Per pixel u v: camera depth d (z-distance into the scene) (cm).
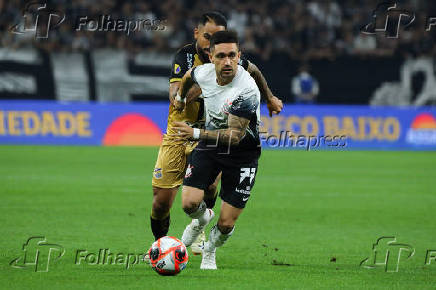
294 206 2394
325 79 4922
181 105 1484
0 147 4334
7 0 4791
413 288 1238
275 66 4872
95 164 3569
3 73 4550
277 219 2120
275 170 3544
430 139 4969
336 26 5478
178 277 1297
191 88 1503
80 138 4625
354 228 1978
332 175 3356
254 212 2255
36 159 3741
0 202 2323
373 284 1268
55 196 2483
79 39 4916
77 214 2102
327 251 1628
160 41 5078
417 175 3409
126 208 2242
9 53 4559
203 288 1198
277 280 1286
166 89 4788
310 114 4834
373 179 3225
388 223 2075
